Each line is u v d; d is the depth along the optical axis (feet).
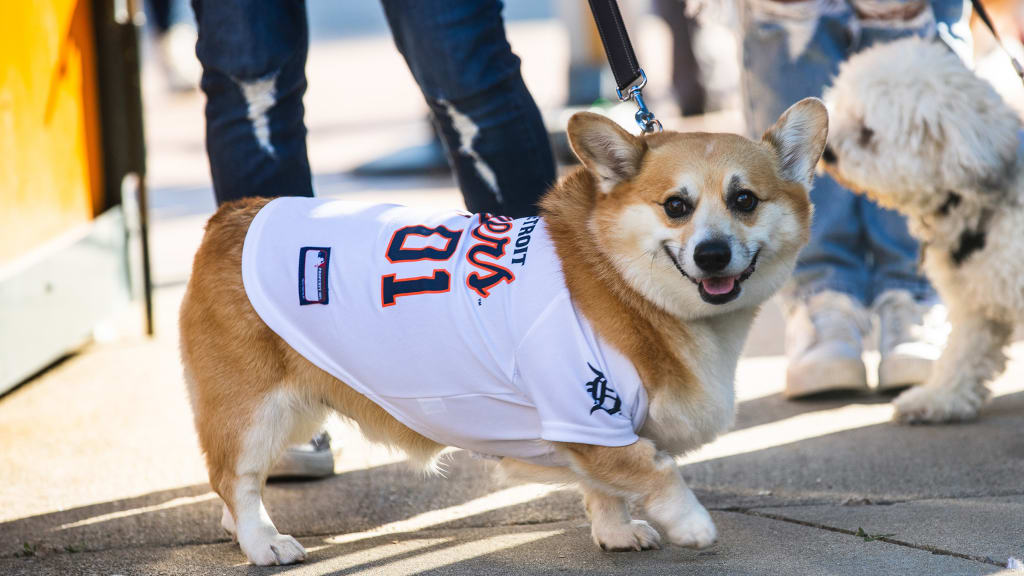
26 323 16.61
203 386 10.79
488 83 12.46
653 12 50.21
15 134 16.80
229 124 12.66
